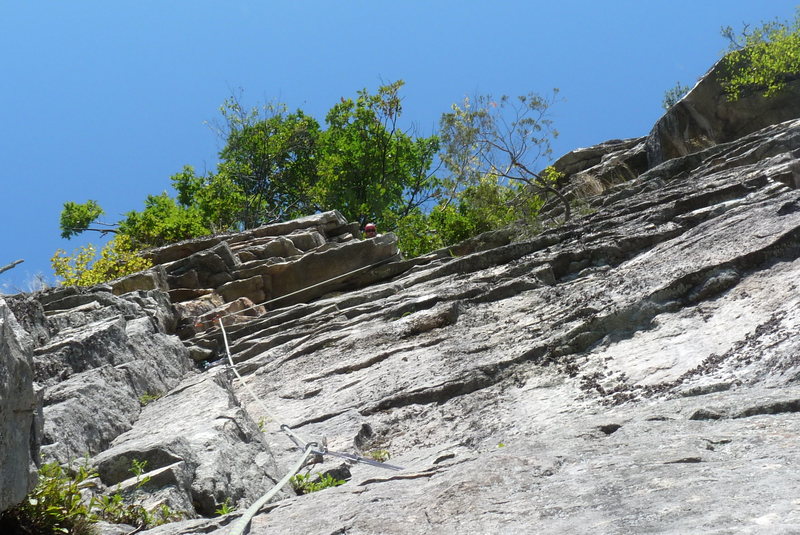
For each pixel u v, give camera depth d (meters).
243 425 7.39
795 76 22.00
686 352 7.77
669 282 9.02
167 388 10.34
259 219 37.78
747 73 22.05
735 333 7.74
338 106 40.47
